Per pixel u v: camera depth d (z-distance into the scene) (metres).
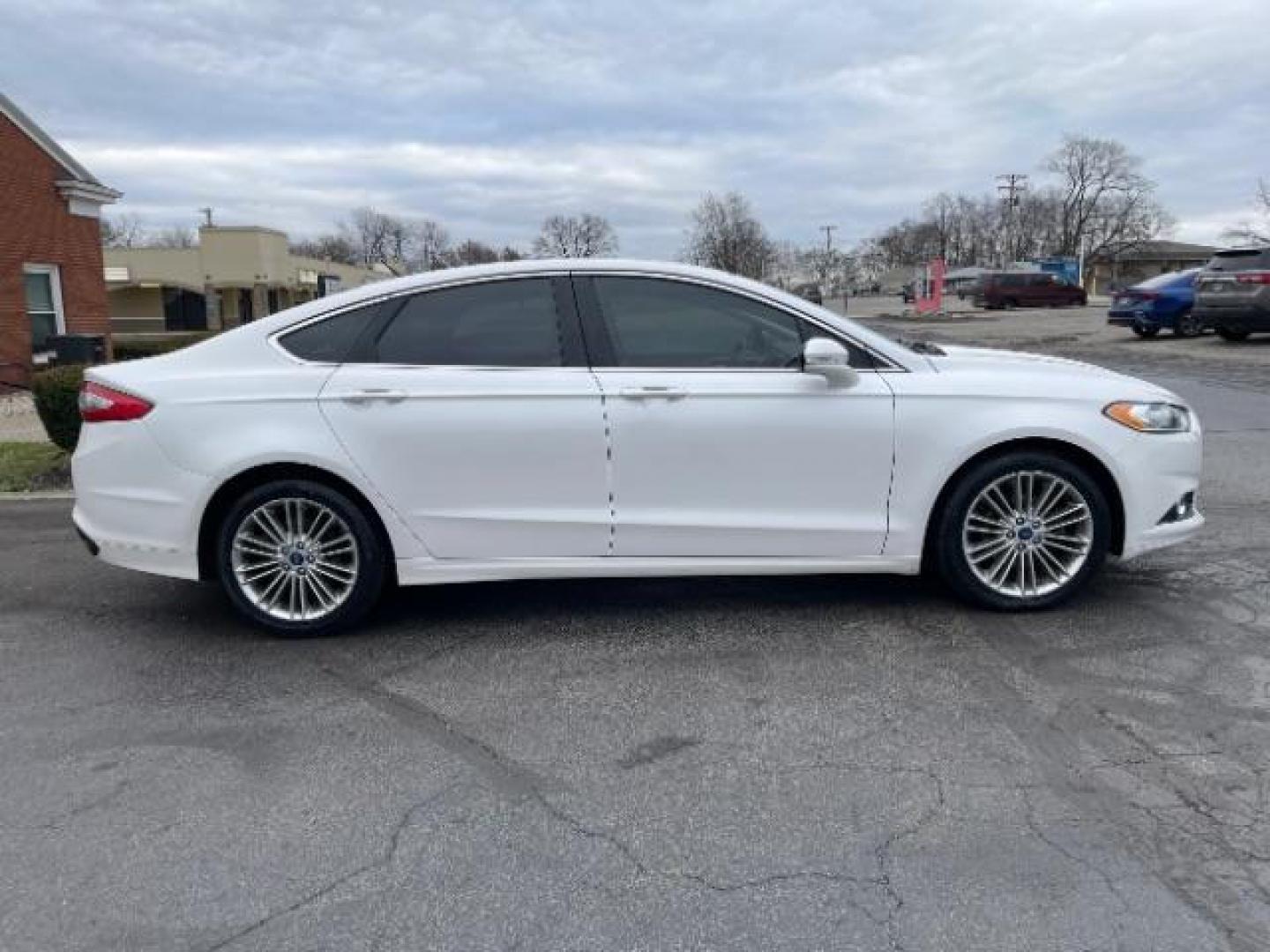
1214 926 2.50
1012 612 4.68
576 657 4.30
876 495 4.52
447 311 4.53
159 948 2.49
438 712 3.78
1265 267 17.69
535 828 2.99
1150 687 3.87
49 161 18.22
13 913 2.62
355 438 4.37
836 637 4.45
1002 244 113.00
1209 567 5.35
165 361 4.61
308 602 4.57
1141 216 99.94
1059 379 4.66
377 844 2.92
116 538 4.50
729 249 70.75
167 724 3.72
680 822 3.01
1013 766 3.29
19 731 3.67
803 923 2.54
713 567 4.53
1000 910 2.58
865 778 3.23
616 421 4.39
